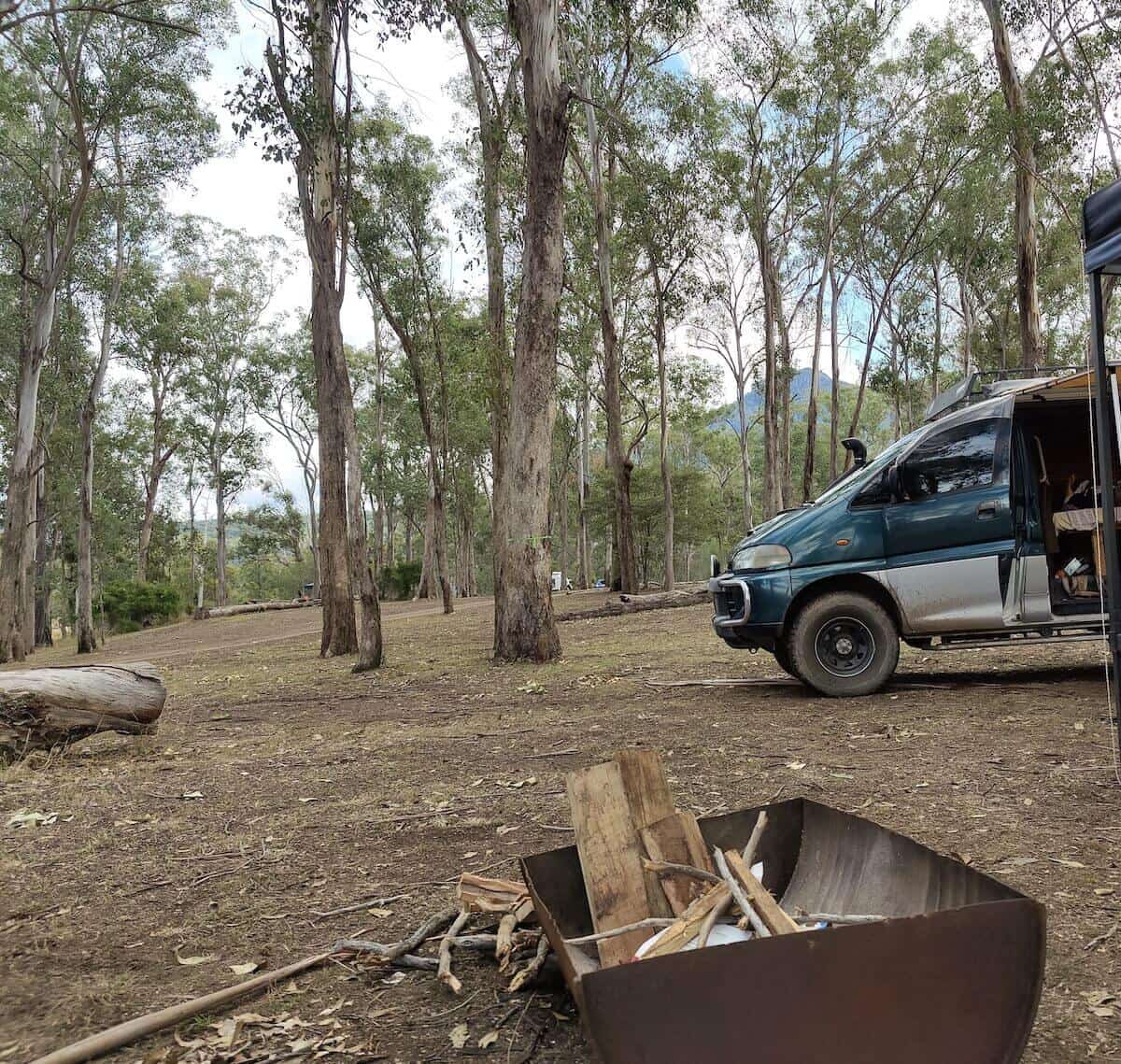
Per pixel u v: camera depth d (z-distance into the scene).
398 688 11.37
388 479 56.97
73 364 36.22
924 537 7.86
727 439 68.06
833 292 33.75
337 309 14.91
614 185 28.22
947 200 32.28
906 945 1.92
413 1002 2.87
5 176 28.42
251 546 68.44
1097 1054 2.39
